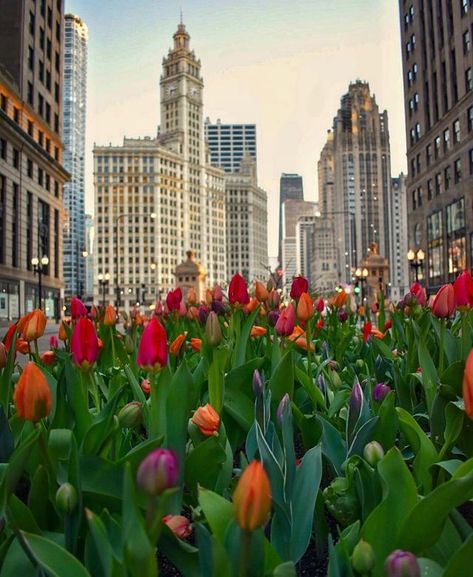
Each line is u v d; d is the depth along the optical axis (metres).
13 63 52.03
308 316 3.44
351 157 185.25
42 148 54.75
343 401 2.97
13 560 1.63
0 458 2.03
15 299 49.19
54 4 62.31
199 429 2.32
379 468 1.65
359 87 189.38
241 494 1.12
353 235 176.88
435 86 55.34
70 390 2.21
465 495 1.42
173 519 1.73
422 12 58.16
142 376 4.07
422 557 1.58
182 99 186.75
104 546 1.34
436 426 2.53
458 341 3.57
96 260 167.62
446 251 51.62
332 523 2.57
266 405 2.38
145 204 170.25
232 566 1.38
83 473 1.82
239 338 3.56
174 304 5.03
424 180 57.50
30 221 53.22
